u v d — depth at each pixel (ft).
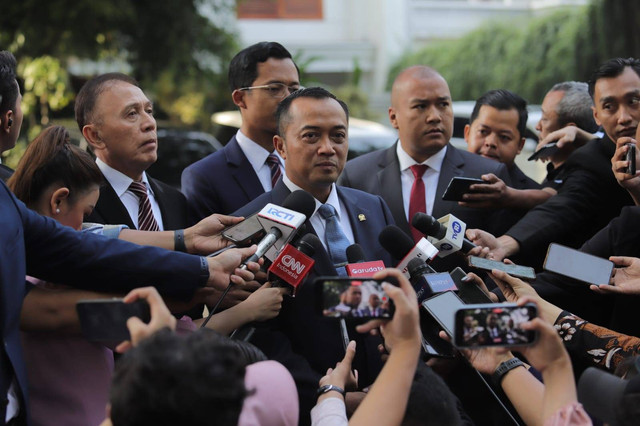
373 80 67.62
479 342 6.53
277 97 13.11
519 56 51.78
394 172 12.96
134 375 5.58
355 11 68.28
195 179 12.96
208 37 41.06
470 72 55.83
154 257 8.30
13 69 9.86
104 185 11.02
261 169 13.23
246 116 13.32
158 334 5.85
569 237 12.30
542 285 10.91
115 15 35.91
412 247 9.48
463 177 12.08
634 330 10.28
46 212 8.76
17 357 7.40
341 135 10.21
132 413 5.57
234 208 12.78
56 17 34.58
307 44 65.67
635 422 6.36
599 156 12.38
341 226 10.33
